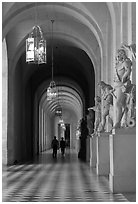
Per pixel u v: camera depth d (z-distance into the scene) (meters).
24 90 25.47
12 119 20.19
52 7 17.38
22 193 9.27
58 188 10.18
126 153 9.23
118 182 9.21
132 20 10.94
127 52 10.73
